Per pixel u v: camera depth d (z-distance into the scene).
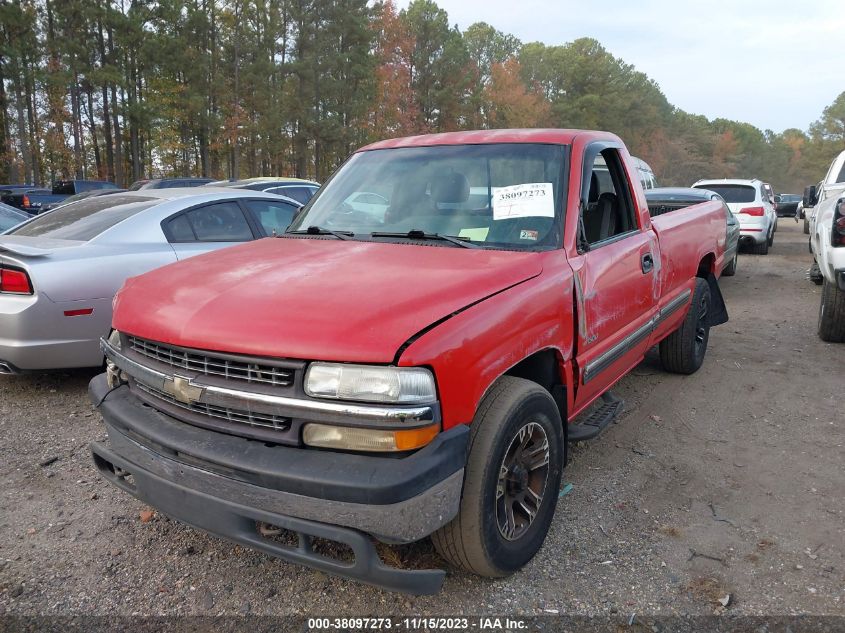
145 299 2.79
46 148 46.38
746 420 4.69
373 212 3.62
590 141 3.69
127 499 3.59
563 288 3.02
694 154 109.75
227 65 46.28
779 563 2.95
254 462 2.28
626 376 5.69
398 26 54.59
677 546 3.09
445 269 2.77
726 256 10.31
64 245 5.09
